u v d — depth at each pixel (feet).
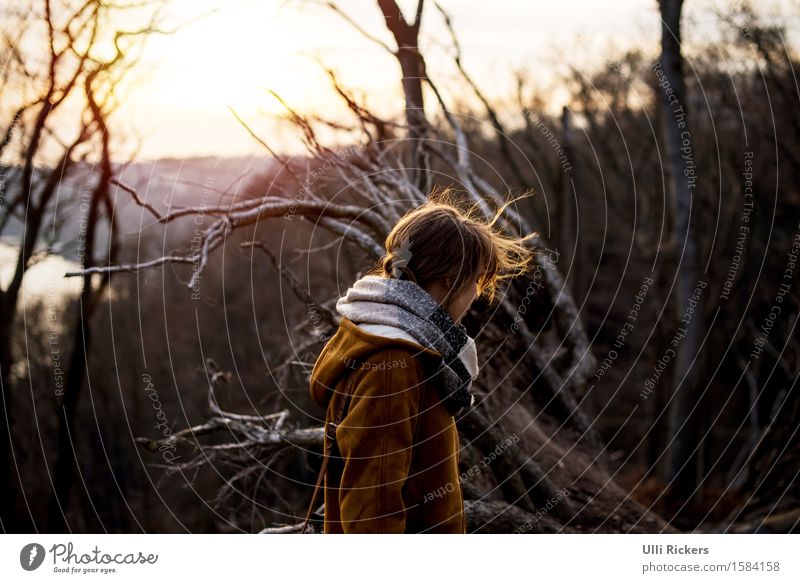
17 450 28.48
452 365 4.68
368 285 4.82
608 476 10.97
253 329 41.04
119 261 23.32
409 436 4.43
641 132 31.55
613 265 43.80
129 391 44.73
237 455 9.96
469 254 4.81
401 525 4.36
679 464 31.83
